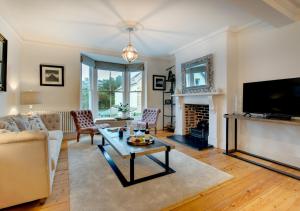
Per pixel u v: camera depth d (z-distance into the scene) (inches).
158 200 73.6
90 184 86.4
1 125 80.0
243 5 90.9
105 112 231.1
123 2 98.7
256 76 131.0
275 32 118.9
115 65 235.1
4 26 117.7
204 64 161.6
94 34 149.6
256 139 131.6
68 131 177.2
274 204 71.2
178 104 197.8
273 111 113.3
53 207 69.3
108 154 130.0
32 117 126.4
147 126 186.1
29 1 97.3
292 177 94.7
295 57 109.0
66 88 177.3
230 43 141.4
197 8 105.2
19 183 66.7
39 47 164.7
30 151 67.6
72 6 103.1
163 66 237.9
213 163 115.0
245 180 91.4
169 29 138.1
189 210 67.6
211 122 156.1
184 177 94.2
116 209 67.6
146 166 108.8
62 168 105.7
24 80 158.7
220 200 74.0
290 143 112.0
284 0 92.9
